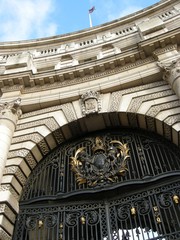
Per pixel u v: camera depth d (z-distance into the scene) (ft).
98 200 32.04
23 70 47.78
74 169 35.60
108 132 39.58
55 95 42.37
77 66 43.91
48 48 60.23
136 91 39.55
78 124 39.06
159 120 34.32
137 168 33.30
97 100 39.73
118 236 27.99
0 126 37.58
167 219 28.04
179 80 34.99
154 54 41.14
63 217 31.27
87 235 29.43
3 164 33.60
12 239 29.68
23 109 42.47
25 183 35.58
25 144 37.35
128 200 30.81
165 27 46.14
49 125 39.29
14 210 31.32
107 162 34.88
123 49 50.11
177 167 32.86
